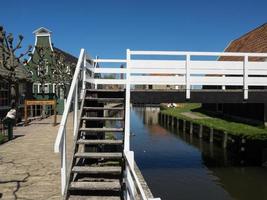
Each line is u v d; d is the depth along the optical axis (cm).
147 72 1248
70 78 4266
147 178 1797
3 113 2320
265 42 2920
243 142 2162
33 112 2891
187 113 4388
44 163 1052
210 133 2806
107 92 1182
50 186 828
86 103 1137
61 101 2994
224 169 1978
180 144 2975
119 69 1283
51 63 3728
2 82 2305
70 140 1427
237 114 3136
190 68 1260
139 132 3959
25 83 2906
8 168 993
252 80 1288
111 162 1059
